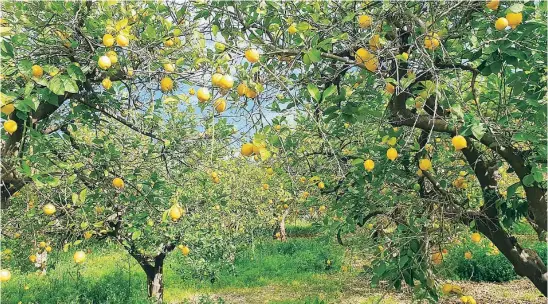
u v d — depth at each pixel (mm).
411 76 2762
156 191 4949
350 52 3229
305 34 2791
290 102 3223
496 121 3400
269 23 3207
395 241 3758
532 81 3057
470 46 3350
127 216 5266
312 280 11438
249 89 2422
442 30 3043
